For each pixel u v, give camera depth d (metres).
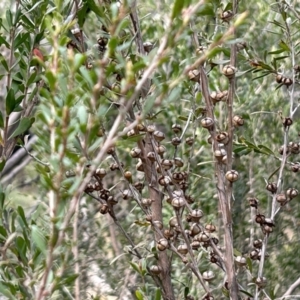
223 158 0.62
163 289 0.68
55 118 0.46
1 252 0.53
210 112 0.62
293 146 0.71
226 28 0.64
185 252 0.65
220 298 0.93
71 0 0.68
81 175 0.47
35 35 0.65
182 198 0.62
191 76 0.62
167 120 1.00
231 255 0.62
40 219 0.68
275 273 0.99
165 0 0.66
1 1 0.91
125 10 0.48
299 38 0.93
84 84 0.47
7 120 0.62
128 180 0.67
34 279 0.52
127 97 0.50
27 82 0.64
